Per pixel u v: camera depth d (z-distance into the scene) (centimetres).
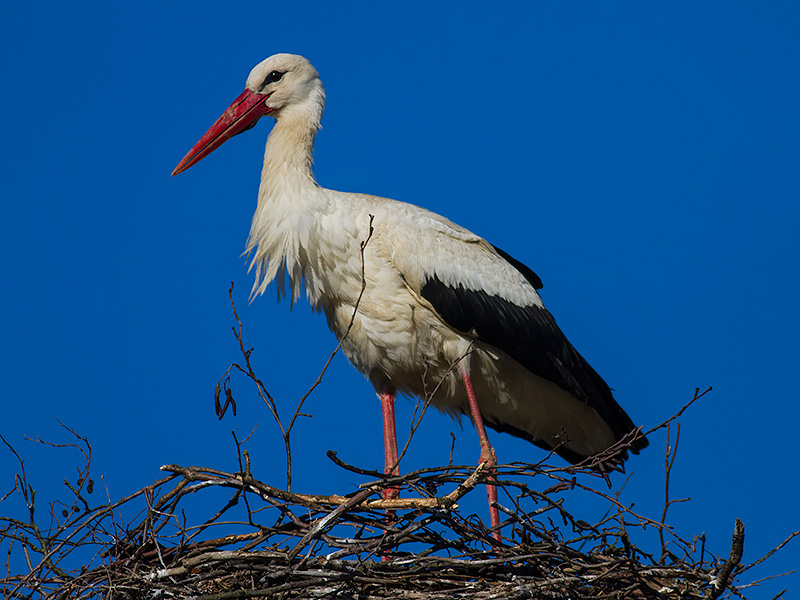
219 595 929
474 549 1044
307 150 1308
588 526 1041
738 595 1006
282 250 1266
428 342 1273
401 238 1252
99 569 990
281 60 1348
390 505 1041
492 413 1382
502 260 1328
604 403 1354
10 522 1012
